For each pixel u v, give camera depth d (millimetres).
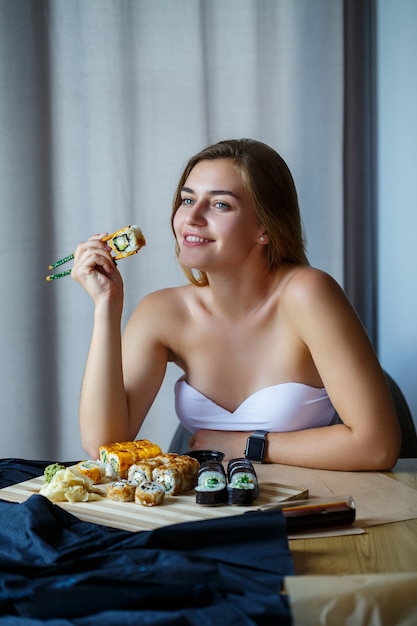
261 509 1260
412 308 2855
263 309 1840
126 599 965
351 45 3109
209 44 2986
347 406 1659
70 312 2900
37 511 1185
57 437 2920
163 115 2934
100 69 2871
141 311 1955
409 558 1141
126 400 1837
